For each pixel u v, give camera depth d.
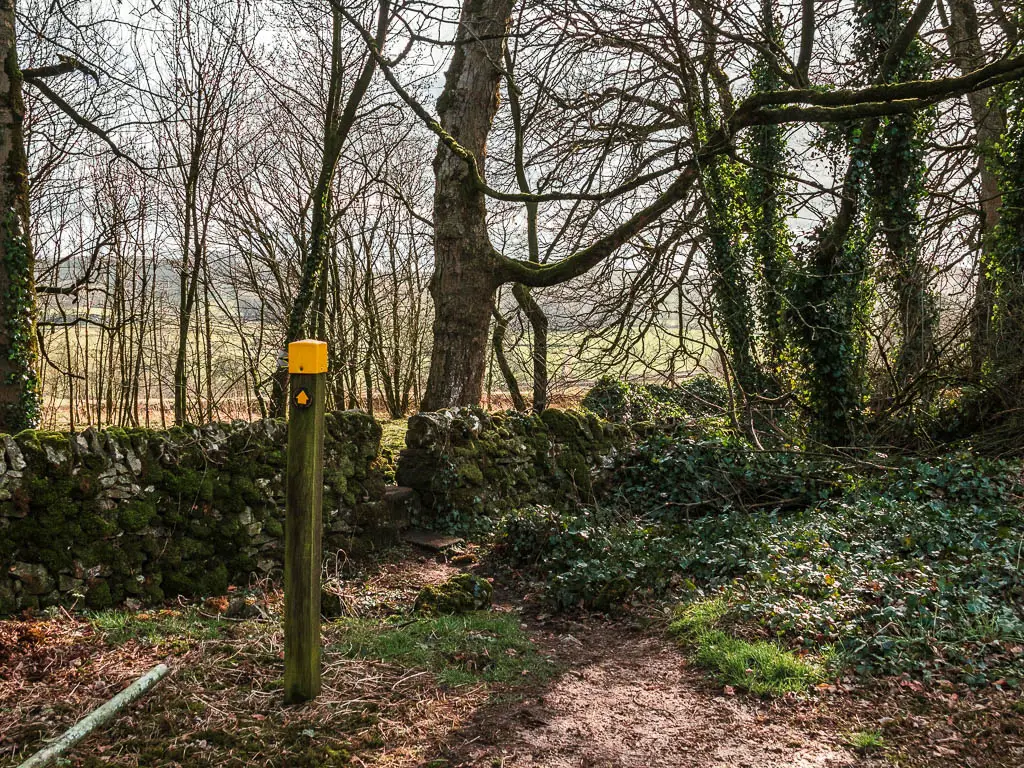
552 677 5.20
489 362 20.67
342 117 14.94
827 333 12.59
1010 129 13.66
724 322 12.85
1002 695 4.54
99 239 18.92
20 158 11.48
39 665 4.79
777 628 5.59
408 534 9.07
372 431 8.55
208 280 19.66
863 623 5.50
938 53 14.39
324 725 4.25
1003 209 13.59
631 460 11.24
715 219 11.14
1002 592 5.85
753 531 7.95
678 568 7.18
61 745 3.34
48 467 5.89
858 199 12.58
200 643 5.27
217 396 20.78
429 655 5.34
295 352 4.42
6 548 5.66
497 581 7.82
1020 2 13.95
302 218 20.25
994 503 8.52
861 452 11.75
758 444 10.44
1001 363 12.27
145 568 6.36
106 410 21.41
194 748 3.96
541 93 13.04
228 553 6.91
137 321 19.69
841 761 4.03
